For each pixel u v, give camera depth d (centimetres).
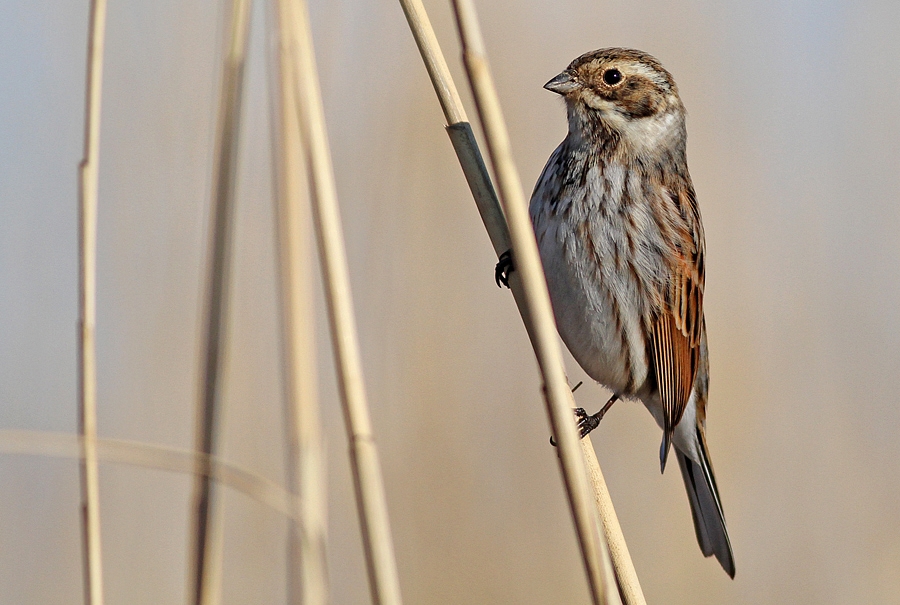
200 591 548
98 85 599
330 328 511
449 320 1146
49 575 1030
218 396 546
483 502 1137
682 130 909
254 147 1042
